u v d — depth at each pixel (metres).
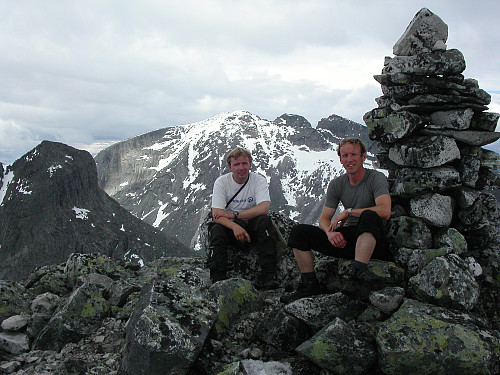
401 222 2.93
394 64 3.19
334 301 2.70
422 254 2.76
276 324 2.63
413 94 3.13
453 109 3.05
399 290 2.56
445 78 3.12
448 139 2.93
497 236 3.07
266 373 2.34
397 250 2.89
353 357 2.28
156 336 2.25
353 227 2.96
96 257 4.24
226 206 3.57
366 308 2.65
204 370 2.40
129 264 4.43
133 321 2.46
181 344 2.25
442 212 2.92
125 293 3.44
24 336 2.97
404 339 2.23
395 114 3.06
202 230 4.04
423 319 2.33
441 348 2.18
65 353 2.78
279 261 3.62
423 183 2.95
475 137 2.99
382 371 2.28
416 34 3.16
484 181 3.13
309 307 2.66
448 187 2.92
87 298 3.15
